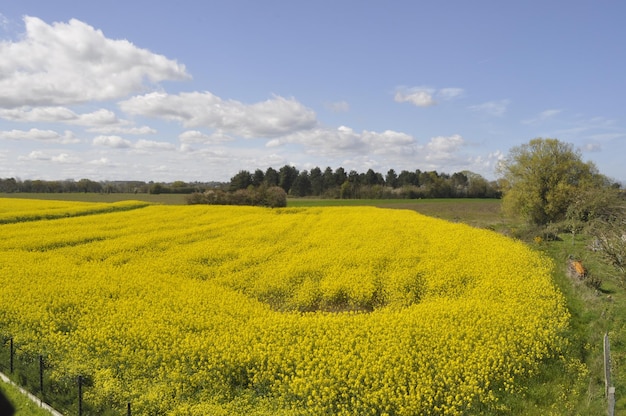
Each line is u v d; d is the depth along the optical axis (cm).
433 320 1445
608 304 1795
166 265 2202
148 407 1038
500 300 1716
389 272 2095
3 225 3322
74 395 1103
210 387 1144
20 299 1617
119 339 1346
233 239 2933
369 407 1045
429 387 1086
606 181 4250
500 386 1173
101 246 2639
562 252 2962
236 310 1562
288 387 1110
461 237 2964
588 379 1230
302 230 3356
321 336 1338
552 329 1444
